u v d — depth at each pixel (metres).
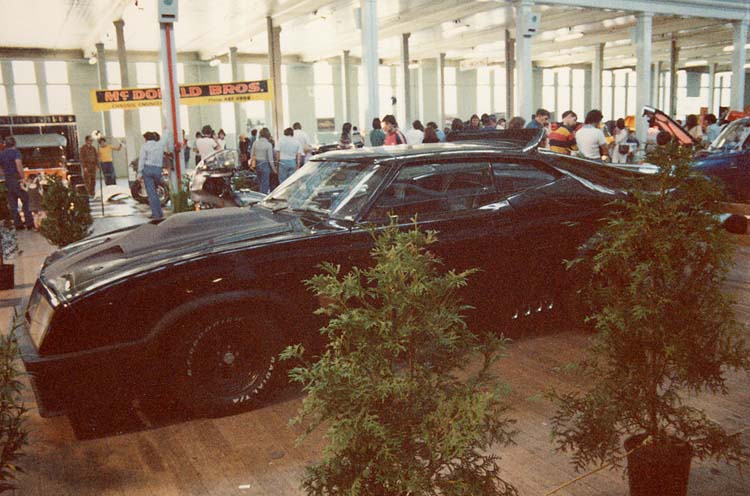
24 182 12.23
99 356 3.44
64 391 3.41
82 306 3.43
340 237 3.99
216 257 3.70
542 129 4.94
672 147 2.53
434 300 2.04
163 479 3.15
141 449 3.47
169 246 3.95
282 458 3.30
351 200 4.27
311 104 37.09
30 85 29.59
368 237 4.06
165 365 3.67
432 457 1.94
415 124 14.79
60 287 3.66
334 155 4.89
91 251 4.18
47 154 16.70
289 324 3.92
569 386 4.00
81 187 15.73
